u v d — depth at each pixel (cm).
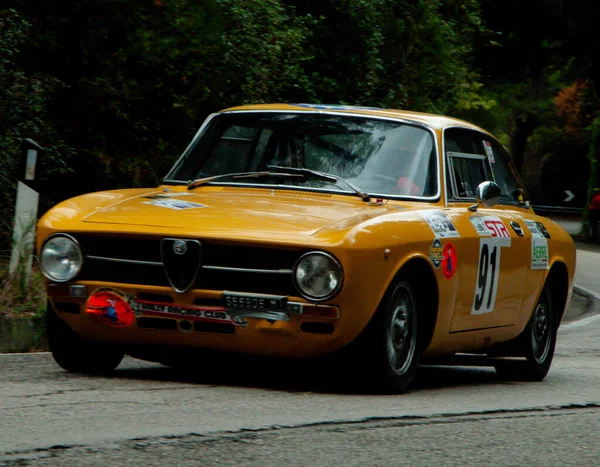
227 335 1520
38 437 1123
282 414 1338
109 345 1633
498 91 13250
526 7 10675
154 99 3834
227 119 1914
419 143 1814
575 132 14925
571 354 2575
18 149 3225
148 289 1526
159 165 3838
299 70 4041
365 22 4441
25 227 2530
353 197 1722
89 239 1572
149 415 1284
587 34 10500
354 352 1540
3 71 3206
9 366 1748
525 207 2183
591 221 9012
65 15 3600
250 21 3756
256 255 1498
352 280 1471
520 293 1964
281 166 1805
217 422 1254
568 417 1500
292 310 1478
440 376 2077
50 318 1638
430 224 1650
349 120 1847
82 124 3738
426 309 1662
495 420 1424
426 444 1216
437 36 4769
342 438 1212
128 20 3647
